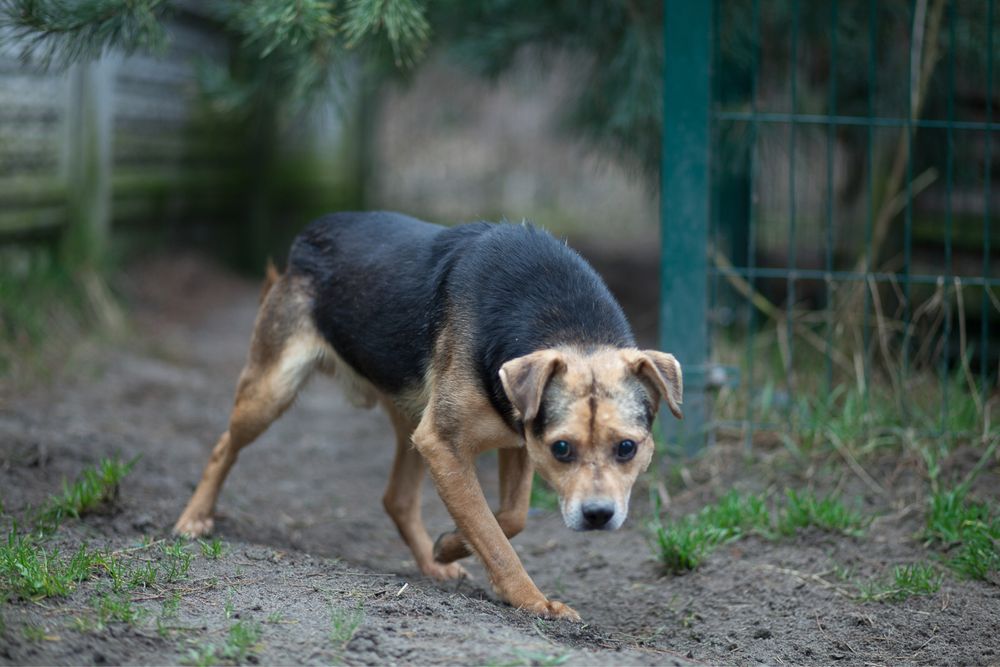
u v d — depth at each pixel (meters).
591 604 4.16
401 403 4.11
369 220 4.42
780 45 7.68
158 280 9.40
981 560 4.06
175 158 9.81
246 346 8.54
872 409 5.44
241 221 11.16
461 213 15.44
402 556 4.87
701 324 5.44
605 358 3.47
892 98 7.39
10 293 7.06
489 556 3.73
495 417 3.71
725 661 3.51
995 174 6.91
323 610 3.31
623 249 13.15
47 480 4.80
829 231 5.46
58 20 4.31
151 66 9.19
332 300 4.31
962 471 4.85
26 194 7.43
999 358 6.41
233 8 5.25
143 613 3.19
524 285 3.79
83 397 6.43
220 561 3.84
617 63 7.05
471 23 7.54
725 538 4.53
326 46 4.81
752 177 5.68
